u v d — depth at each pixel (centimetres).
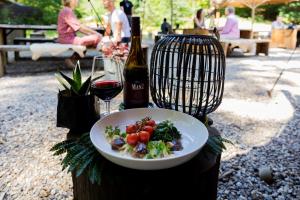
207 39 118
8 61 587
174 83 122
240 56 746
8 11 1073
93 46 476
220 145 107
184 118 114
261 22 1536
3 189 164
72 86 114
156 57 124
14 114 284
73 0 469
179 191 95
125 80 128
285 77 487
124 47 232
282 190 167
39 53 445
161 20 1404
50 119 271
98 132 104
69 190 164
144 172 93
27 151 208
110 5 455
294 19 1498
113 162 87
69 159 97
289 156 206
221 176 178
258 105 328
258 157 204
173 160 81
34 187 167
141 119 114
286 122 274
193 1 1439
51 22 1397
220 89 126
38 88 385
